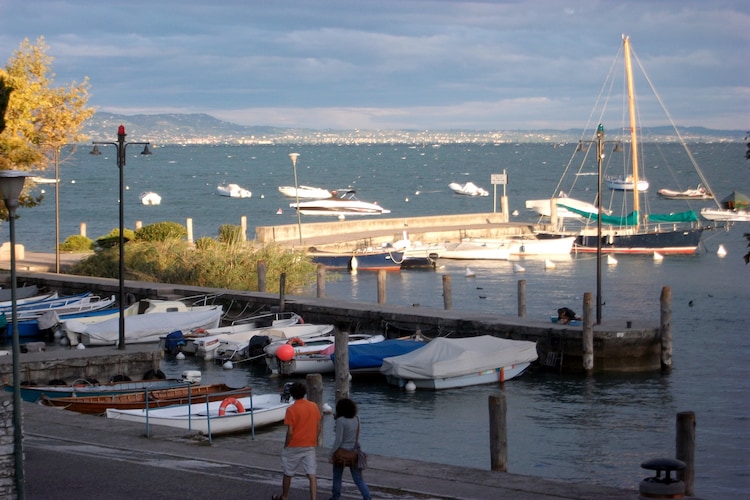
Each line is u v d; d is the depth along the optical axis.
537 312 50.53
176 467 15.92
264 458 16.69
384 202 142.38
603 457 25.47
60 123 44.12
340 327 42.00
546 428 28.44
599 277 37.88
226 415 24.97
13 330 13.89
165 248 54.53
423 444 26.73
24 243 84.06
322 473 15.80
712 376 35.03
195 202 143.00
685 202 137.75
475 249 73.94
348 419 13.48
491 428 17.78
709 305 52.00
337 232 78.81
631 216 79.56
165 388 26.73
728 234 90.00
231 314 46.12
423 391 33.44
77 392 27.00
